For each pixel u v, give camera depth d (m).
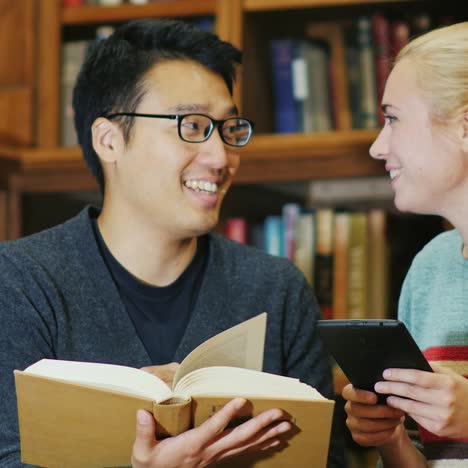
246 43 5.84
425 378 3.13
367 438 3.54
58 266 3.83
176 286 3.94
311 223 5.85
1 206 6.02
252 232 5.99
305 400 3.09
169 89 3.78
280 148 5.62
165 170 3.74
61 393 3.07
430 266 4.03
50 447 3.24
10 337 3.67
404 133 3.59
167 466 3.10
